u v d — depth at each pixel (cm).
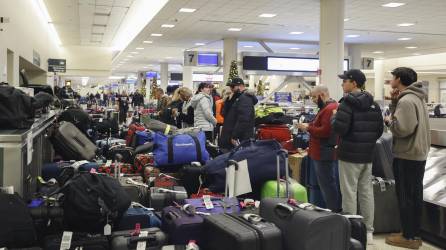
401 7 958
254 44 1695
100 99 2433
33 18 1127
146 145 481
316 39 1523
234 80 556
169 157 408
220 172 373
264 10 1023
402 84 402
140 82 3366
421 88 399
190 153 413
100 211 253
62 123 447
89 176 267
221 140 568
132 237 253
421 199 403
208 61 1586
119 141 600
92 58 2273
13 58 816
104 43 2128
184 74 2245
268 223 253
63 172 346
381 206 453
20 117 287
